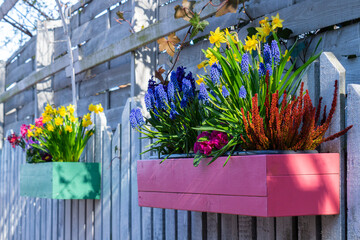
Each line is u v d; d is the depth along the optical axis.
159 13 3.73
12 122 6.95
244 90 1.99
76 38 4.83
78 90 4.81
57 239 4.35
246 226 2.35
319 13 2.45
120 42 3.84
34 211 4.93
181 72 2.53
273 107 1.91
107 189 3.54
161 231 2.96
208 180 2.07
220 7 2.64
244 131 2.01
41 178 3.67
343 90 1.95
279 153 1.90
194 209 2.16
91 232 3.74
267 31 2.24
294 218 2.12
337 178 1.92
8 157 5.79
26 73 6.40
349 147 1.89
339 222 1.91
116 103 4.22
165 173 2.34
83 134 3.66
